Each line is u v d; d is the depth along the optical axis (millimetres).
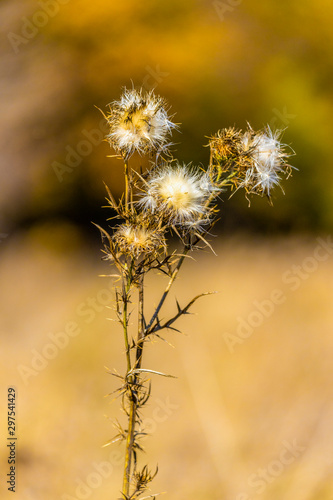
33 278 3406
